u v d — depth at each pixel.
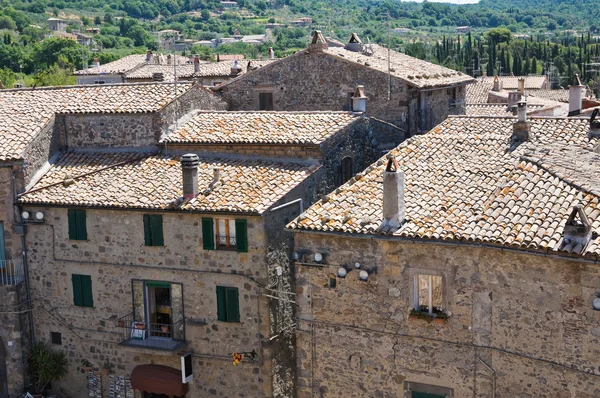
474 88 80.88
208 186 34.88
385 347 28.44
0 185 37.25
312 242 29.30
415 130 43.34
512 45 177.38
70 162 39.38
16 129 38.47
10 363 37.94
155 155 38.72
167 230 34.78
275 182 34.38
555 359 25.31
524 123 33.09
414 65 47.31
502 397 26.48
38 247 37.50
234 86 47.22
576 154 31.34
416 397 28.17
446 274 26.98
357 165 38.66
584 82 141.88
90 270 36.66
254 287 33.41
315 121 38.00
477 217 26.94
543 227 25.45
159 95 40.19
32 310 38.09
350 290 28.80
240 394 34.56
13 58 121.88
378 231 27.47
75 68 116.88
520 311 25.83
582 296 24.59
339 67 44.56
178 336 35.41
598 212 25.53
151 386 35.62
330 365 29.55
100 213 35.97
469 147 32.59
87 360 37.53
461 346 27.05
